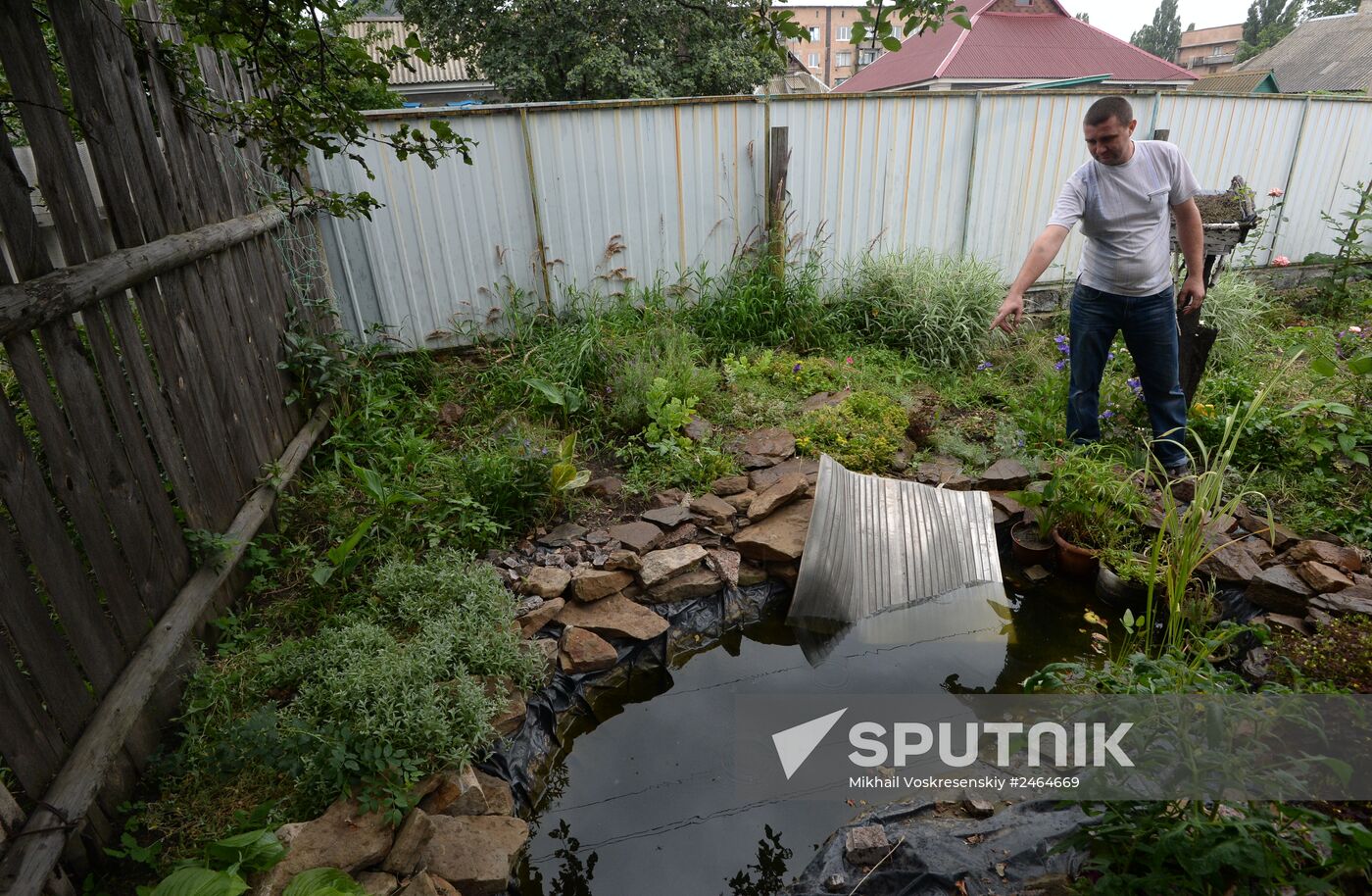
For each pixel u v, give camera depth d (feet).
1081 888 6.16
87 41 7.36
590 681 9.29
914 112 18.80
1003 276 21.29
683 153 17.70
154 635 7.29
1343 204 23.85
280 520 10.64
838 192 19.13
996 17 60.29
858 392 14.79
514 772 7.91
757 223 18.98
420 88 55.06
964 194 20.10
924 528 11.20
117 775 6.49
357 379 14.82
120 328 7.35
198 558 8.40
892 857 6.82
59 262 10.61
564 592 10.12
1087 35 61.11
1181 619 9.32
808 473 12.75
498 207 16.92
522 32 41.19
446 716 7.53
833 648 9.99
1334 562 9.71
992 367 16.79
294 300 13.19
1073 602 10.62
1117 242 11.59
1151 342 11.94
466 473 11.57
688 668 10.02
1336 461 12.41
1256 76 64.39
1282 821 5.88
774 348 17.58
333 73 7.49
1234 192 14.69
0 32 5.96
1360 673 7.58
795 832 7.50
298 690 7.91
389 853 6.30
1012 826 6.98
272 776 6.97
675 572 10.56
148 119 8.50
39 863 5.26
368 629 8.30
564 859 7.32
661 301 18.01
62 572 6.09
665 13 40.40
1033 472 12.41
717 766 8.41
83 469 6.48
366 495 11.48
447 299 17.29
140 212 8.13
